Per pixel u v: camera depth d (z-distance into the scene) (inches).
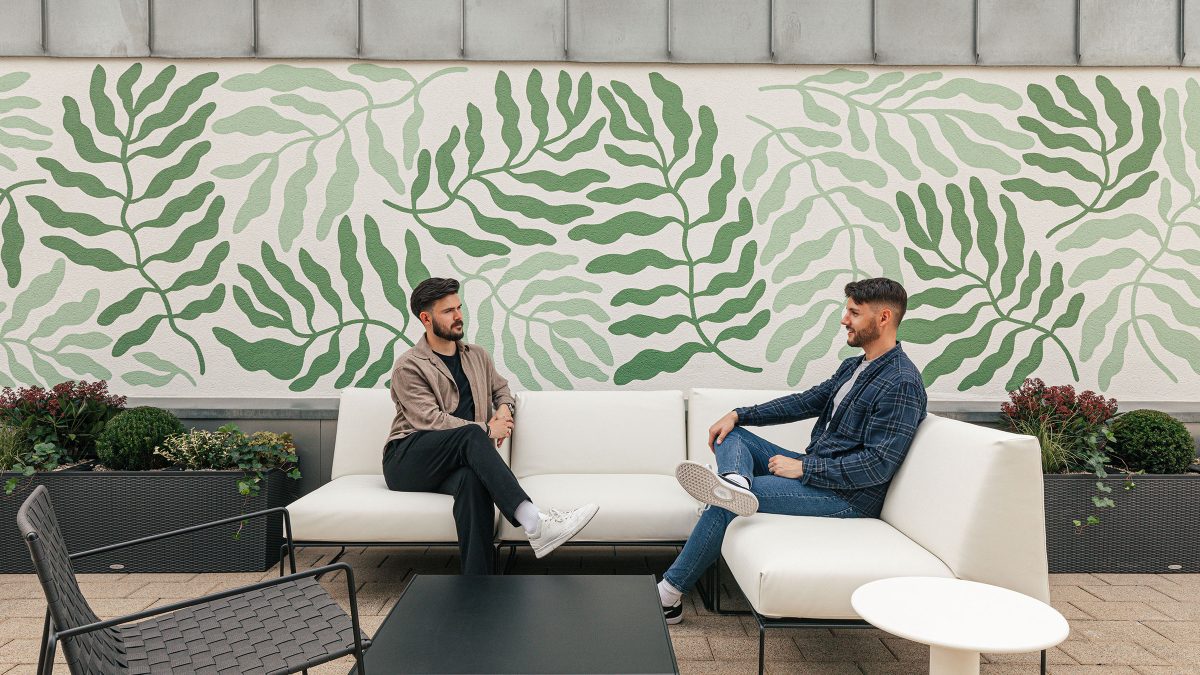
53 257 159.6
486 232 162.4
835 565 86.3
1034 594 85.6
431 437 120.6
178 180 160.6
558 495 121.4
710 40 163.3
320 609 72.5
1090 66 162.7
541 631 72.7
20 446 138.0
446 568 137.5
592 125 163.3
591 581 88.0
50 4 159.6
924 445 100.2
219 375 160.4
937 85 163.2
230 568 134.5
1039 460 85.8
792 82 163.6
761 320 162.2
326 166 161.6
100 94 160.2
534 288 162.2
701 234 162.7
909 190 163.2
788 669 95.9
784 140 163.3
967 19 162.9
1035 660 97.9
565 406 144.9
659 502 119.0
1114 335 162.1
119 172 160.2
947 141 163.3
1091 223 162.7
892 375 105.0
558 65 163.2
